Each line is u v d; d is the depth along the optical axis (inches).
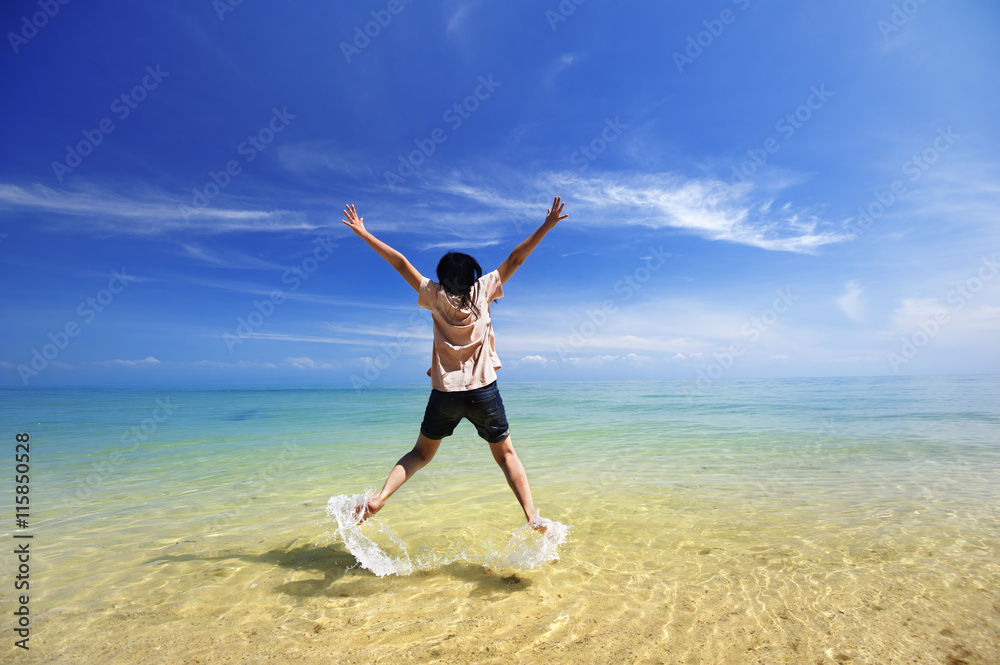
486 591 95.7
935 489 174.1
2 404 842.8
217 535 136.3
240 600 94.3
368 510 108.1
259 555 119.8
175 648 76.5
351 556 118.1
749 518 141.0
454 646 74.9
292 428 423.5
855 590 89.6
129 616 88.0
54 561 116.9
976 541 115.7
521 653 72.2
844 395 833.5
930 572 96.9
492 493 180.5
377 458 266.1
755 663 67.4
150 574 108.0
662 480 196.9
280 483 205.5
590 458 253.8
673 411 550.9
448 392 109.8
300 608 90.3
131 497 183.5
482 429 113.2
